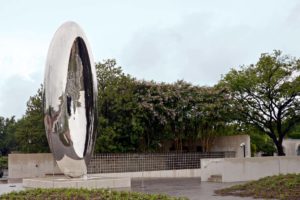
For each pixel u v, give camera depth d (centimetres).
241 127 4062
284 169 2567
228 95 3622
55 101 1648
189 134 3553
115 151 3178
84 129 1716
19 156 3017
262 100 3944
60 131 1648
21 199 1138
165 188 2028
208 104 3441
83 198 1127
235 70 3956
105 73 3444
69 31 1697
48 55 1706
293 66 3856
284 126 4219
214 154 3409
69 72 1675
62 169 1755
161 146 3484
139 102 3259
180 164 3272
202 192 1786
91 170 2945
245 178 2452
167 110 3288
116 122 3228
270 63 3838
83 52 1719
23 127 3581
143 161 3145
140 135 3259
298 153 6378
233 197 1551
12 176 2994
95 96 1752
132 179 2820
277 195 1503
